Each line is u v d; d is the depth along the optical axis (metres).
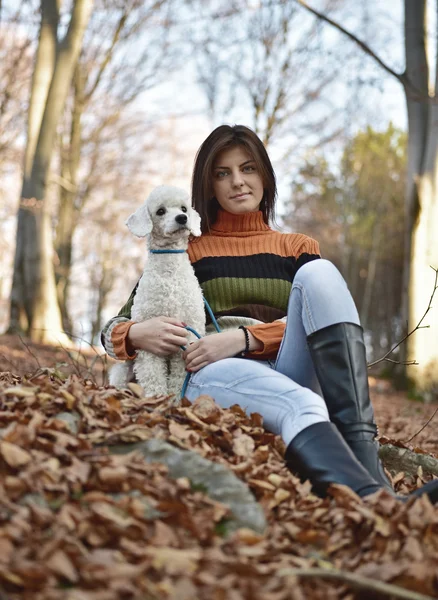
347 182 30.67
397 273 33.38
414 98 11.16
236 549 1.83
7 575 1.53
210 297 3.30
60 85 12.91
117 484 2.01
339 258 33.44
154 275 3.18
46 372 3.19
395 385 12.15
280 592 1.62
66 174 19.48
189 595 1.57
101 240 26.83
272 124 18.91
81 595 1.50
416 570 1.80
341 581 1.80
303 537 2.03
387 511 2.07
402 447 3.38
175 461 2.20
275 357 3.04
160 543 1.81
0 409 2.44
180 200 3.30
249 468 2.32
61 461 2.10
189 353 2.96
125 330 3.11
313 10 11.39
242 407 2.72
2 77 17.05
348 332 2.61
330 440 2.36
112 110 21.05
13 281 12.95
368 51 11.39
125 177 23.52
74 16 12.87
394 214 31.08
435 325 11.70
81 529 1.79
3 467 1.97
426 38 11.75
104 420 2.45
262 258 3.34
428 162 11.70
